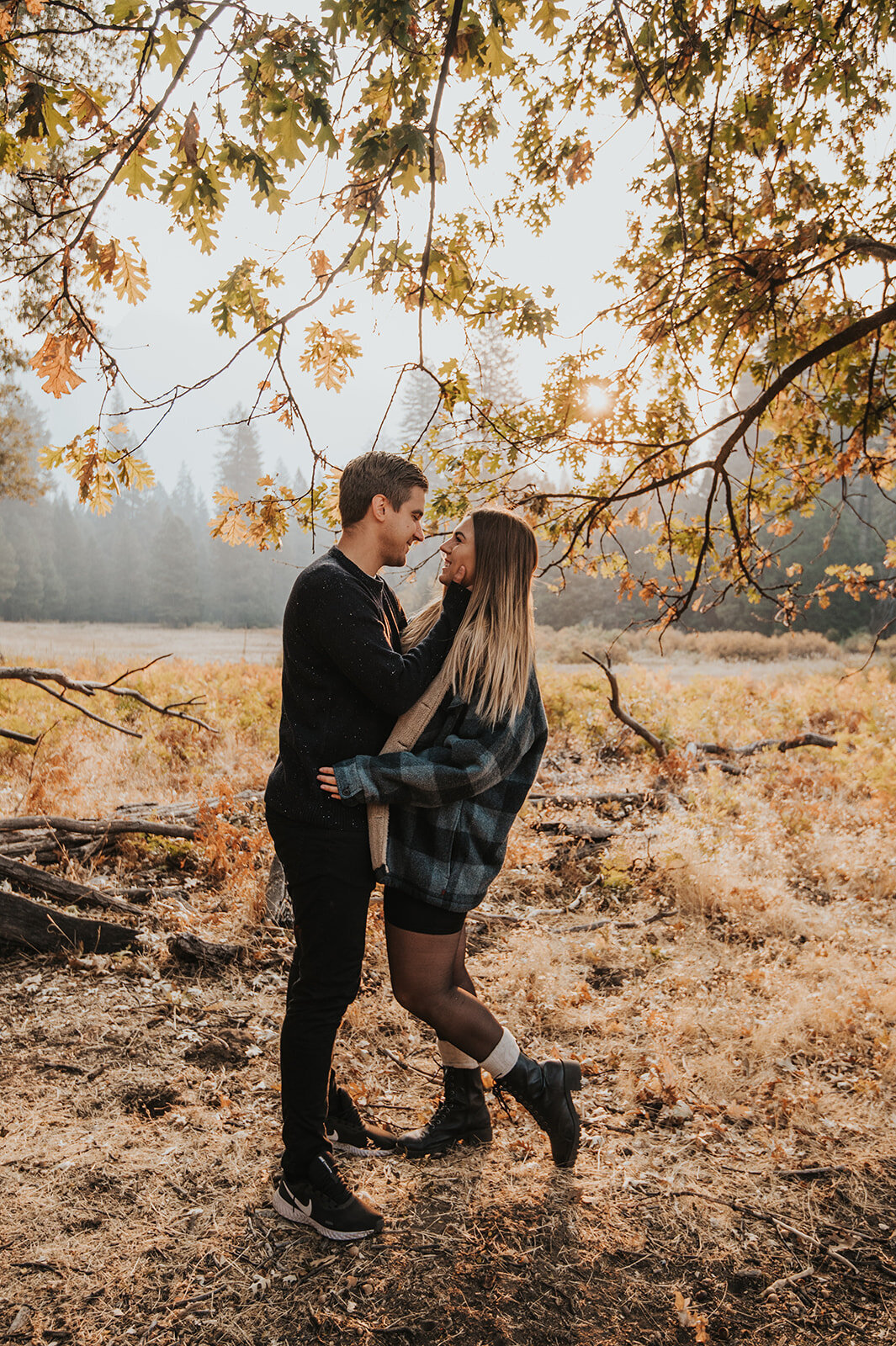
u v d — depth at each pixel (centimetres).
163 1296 178
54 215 166
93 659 1933
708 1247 197
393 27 166
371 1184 215
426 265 188
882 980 329
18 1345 165
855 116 371
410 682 193
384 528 204
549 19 197
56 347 177
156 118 155
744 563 438
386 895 212
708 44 239
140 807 506
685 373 424
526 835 504
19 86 158
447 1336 170
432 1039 292
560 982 331
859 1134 240
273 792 199
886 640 2469
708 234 353
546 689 1060
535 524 423
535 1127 245
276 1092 256
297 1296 179
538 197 376
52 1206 202
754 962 356
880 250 381
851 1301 182
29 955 341
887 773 638
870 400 402
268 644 3700
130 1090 254
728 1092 261
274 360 199
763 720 950
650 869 458
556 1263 190
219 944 342
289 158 170
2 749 695
